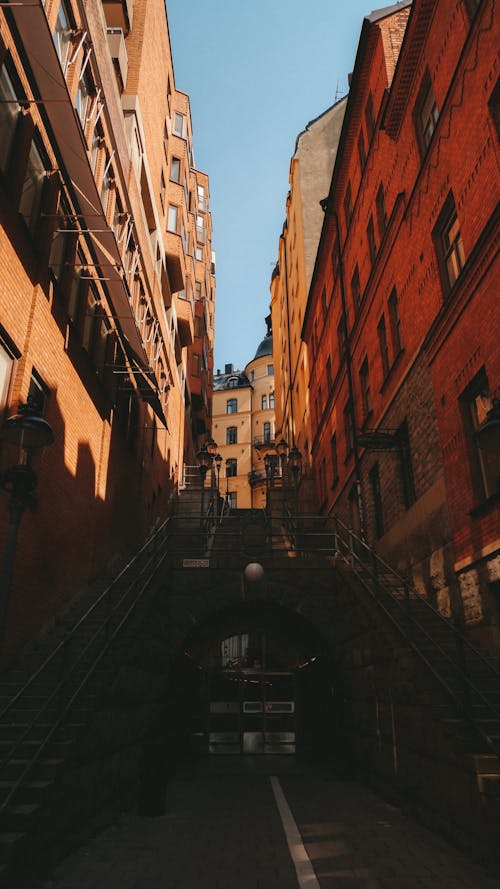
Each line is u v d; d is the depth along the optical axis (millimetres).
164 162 25516
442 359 12094
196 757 16766
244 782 11703
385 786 9375
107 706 7816
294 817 8141
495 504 9656
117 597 12289
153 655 11430
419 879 5367
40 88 8578
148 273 19141
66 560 11977
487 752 6191
